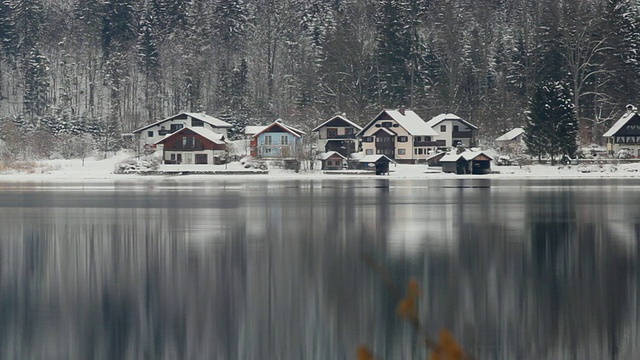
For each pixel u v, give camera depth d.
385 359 24.92
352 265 40.81
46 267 41.25
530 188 102.62
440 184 112.81
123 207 77.00
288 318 29.92
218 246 48.53
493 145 157.38
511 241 49.88
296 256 44.09
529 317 29.58
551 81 146.62
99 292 34.78
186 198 88.38
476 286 35.06
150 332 28.38
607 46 151.25
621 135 139.12
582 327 28.20
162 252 46.16
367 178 128.38
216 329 28.70
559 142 128.88
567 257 43.06
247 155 148.00
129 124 177.38
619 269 39.09
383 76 174.88
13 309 31.73
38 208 76.06
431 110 170.25
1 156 142.38
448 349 6.13
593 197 86.31
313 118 165.62
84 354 25.94
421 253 44.88
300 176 132.25
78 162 146.38
